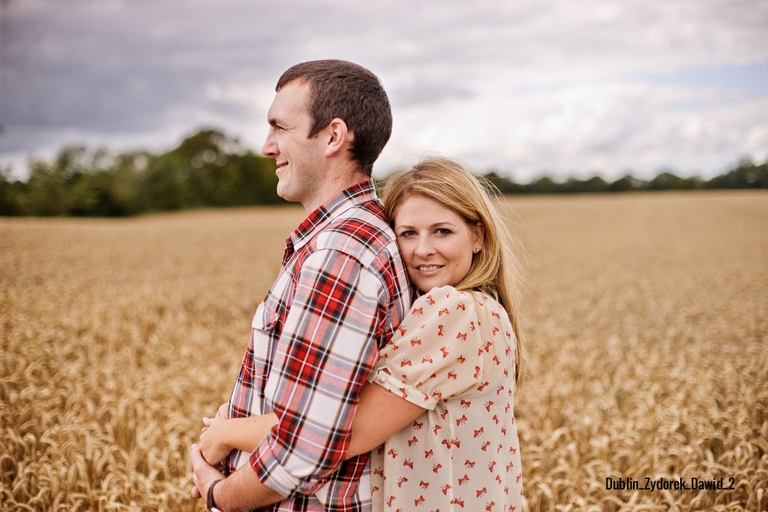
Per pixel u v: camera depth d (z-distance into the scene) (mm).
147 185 59125
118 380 5371
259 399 1618
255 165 76688
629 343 7516
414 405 1517
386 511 1572
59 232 25531
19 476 3293
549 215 45188
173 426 4016
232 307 9453
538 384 5602
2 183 51000
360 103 1661
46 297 9477
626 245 24359
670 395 5270
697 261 19016
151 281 12328
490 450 1638
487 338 1605
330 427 1434
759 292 12766
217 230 30688
